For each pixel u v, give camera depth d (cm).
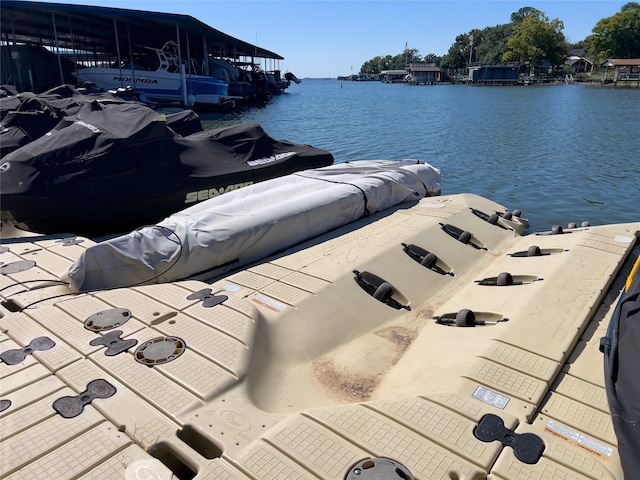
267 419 312
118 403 313
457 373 360
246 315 416
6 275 530
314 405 360
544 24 9762
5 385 328
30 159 682
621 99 5084
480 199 852
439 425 297
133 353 364
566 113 3588
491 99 5556
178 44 3516
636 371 290
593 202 1273
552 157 1845
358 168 844
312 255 586
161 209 778
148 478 257
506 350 380
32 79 3162
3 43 4006
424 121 3192
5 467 261
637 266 378
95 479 256
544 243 660
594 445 287
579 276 505
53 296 477
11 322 411
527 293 480
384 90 9988
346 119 3384
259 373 370
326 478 259
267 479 259
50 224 701
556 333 402
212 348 370
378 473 261
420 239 638
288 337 428
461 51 12888
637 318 319
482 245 688
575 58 10994
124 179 732
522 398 325
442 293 555
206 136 905
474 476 260
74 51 4484
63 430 289
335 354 433
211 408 314
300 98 6544
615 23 8531
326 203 668
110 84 3391
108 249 503
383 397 363
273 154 954
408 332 478
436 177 927
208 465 269
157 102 3534
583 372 360
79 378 336
